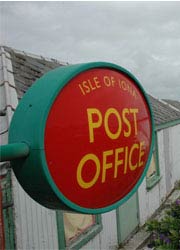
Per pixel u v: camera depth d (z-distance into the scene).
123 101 1.70
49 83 1.39
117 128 1.63
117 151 1.63
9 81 5.29
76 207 1.46
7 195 4.45
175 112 14.27
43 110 1.31
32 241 4.89
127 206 8.05
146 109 1.91
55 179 1.35
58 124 1.37
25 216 4.78
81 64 1.50
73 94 1.45
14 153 1.25
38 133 1.29
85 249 6.12
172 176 12.72
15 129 1.34
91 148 1.49
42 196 1.38
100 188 1.57
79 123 1.45
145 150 1.88
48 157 1.33
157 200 10.49
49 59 8.48
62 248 5.52
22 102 1.38
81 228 6.16
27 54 7.55
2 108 4.67
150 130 1.94
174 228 6.73
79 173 1.45
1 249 1.37
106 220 6.99
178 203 7.47
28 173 1.32
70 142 1.41
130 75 1.76
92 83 1.55
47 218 5.26
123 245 7.70
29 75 6.38
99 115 1.54
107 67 1.64
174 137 13.32
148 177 9.74
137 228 8.59
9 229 4.46
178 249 6.18
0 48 6.45
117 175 1.65
